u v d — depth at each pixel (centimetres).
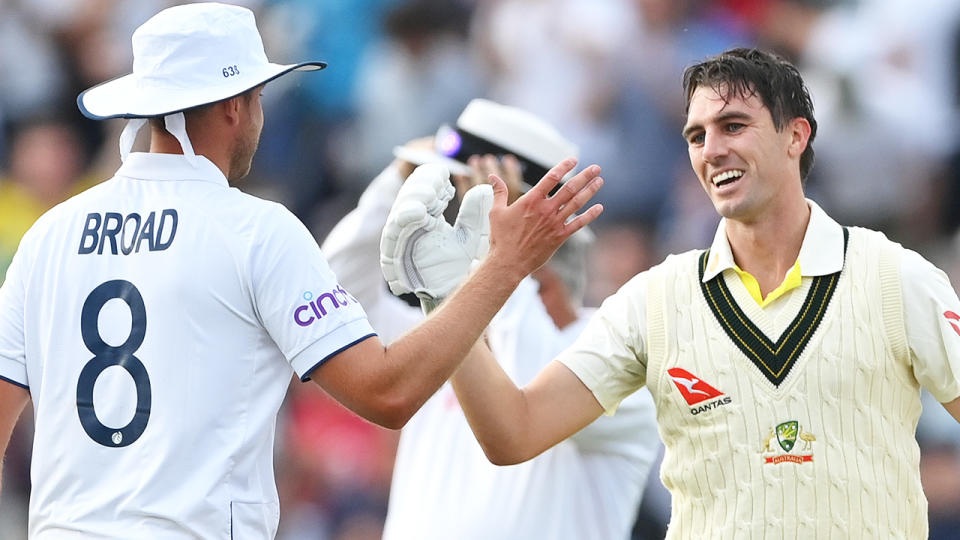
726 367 1362
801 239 1392
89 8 4075
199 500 1210
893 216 3619
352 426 3138
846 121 3647
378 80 3869
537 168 1870
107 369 1237
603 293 3484
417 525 1786
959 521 2964
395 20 3869
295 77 3891
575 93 3784
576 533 1767
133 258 1249
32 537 1265
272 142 3853
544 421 1416
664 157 3725
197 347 1226
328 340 1227
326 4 3922
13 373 1284
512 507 1759
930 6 3766
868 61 3716
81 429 1239
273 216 1253
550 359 1777
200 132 1278
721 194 1385
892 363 1345
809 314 1357
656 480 2936
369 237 1923
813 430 1333
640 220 3659
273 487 1270
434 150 1905
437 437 1809
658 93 3778
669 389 1385
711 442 1360
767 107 1378
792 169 1398
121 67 4088
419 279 1338
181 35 1266
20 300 1291
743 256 1404
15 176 3841
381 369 1222
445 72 3850
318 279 1241
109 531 1211
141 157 1287
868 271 1366
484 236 1356
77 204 1291
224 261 1234
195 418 1220
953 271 3525
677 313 1396
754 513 1334
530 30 3847
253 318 1239
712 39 3834
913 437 1373
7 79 3975
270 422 1254
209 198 1259
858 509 1323
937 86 3725
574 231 1272
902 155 3634
